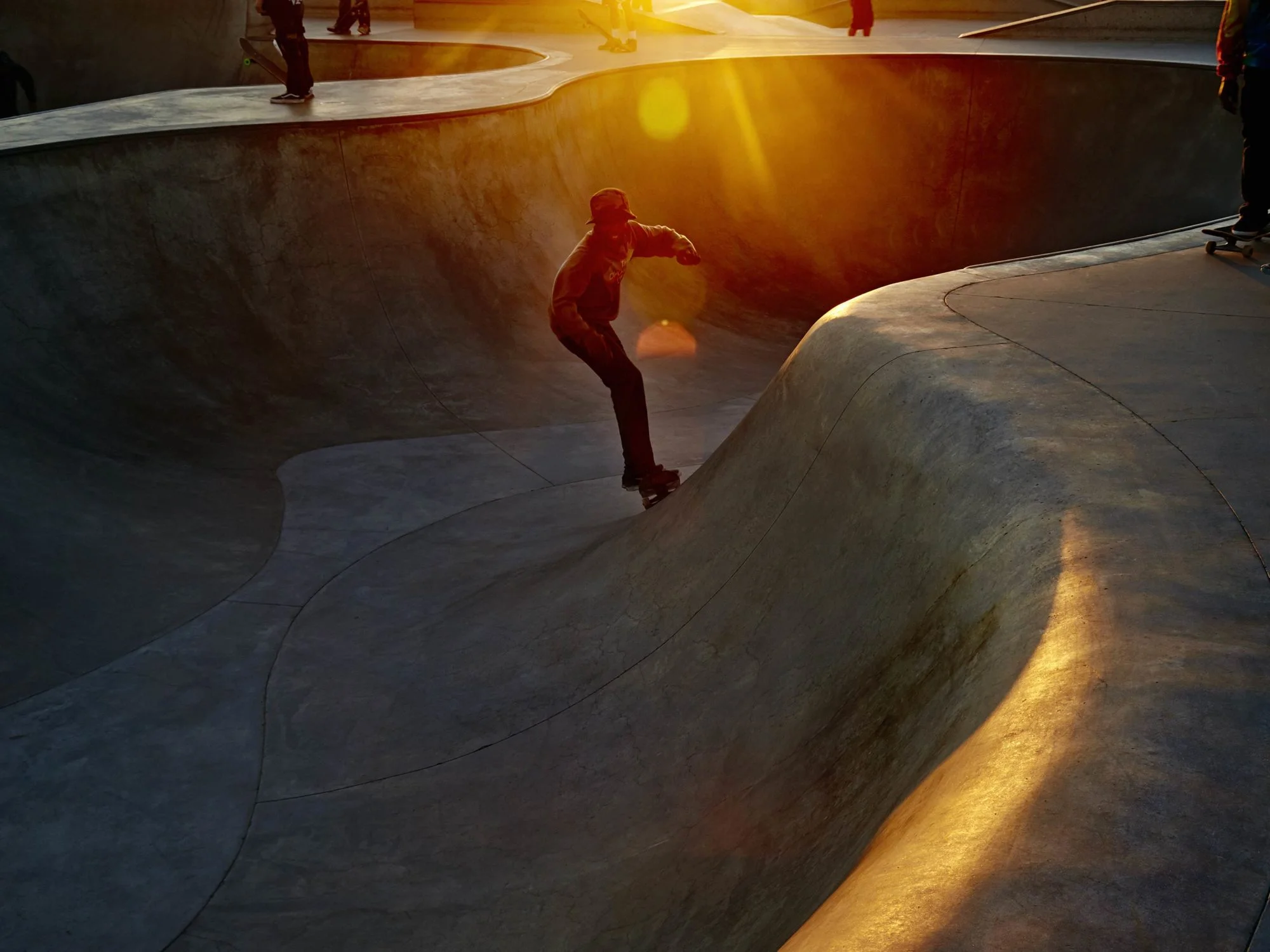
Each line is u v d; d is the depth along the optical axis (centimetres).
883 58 1490
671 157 1455
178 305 844
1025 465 278
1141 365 356
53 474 636
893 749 243
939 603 278
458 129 1066
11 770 421
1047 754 162
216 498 697
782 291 1396
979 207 1470
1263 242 539
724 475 468
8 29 1789
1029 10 2458
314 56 2036
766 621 374
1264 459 275
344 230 970
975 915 129
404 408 889
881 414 357
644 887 293
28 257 763
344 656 521
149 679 491
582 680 434
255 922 342
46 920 348
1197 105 1315
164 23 1925
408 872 352
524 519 707
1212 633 192
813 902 203
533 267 1108
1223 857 137
